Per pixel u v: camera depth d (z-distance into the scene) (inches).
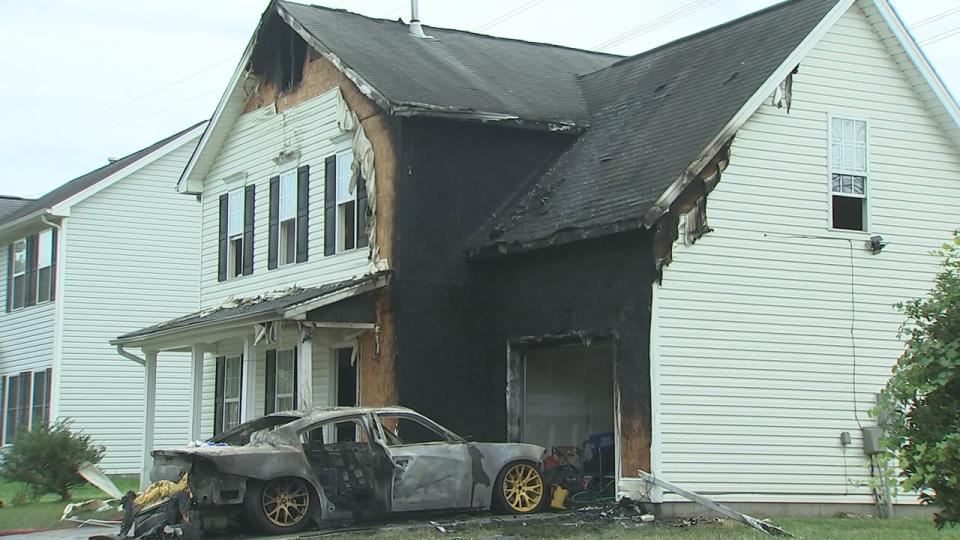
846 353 741.9
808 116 754.8
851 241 757.9
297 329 815.1
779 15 831.7
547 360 813.2
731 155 721.0
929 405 383.9
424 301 805.2
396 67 883.4
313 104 938.7
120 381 1348.4
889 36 782.5
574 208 758.5
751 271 717.9
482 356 819.4
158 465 641.0
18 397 1419.8
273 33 994.7
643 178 727.1
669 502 671.8
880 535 582.2
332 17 976.3
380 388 804.0
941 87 785.6
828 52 768.9
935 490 389.7
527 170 861.2
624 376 700.7
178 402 1375.5
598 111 909.8
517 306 797.2
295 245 952.9
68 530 732.0
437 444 661.3
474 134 843.4
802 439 717.9
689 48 912.9
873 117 781.9
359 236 861.8
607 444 790.5
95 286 1342.3
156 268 1380.4
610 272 719.7
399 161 812.0
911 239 783.1
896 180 784.9
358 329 812.6
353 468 637.9
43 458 940.6
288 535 611.2
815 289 738.8
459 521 650.8
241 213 1045.8
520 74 982.4
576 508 711.7
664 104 829.2
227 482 603.2
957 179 808.9
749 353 709.9
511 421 792.9
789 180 740.0
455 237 823.7
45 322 1355.8
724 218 713.6
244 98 1046.4
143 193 1381.6
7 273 1496.1
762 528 606.5
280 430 626.5
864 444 736.3
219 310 1002.1
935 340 381.7
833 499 721.0
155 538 614.2
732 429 697.6
